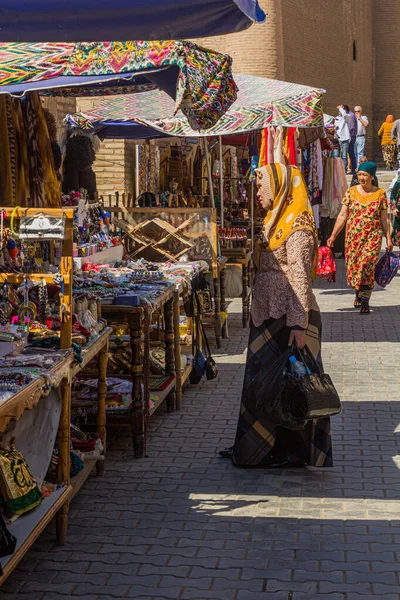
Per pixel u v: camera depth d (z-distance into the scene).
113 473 5.27
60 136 8.67
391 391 7.12
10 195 5.81
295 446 5.30
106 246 8.26
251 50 18.78
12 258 4.77
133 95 9.06
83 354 4.45
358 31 29.12
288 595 3.71
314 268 5.07
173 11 3.45
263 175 5.03
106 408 5.61
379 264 10.77
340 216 10.78
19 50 4.73
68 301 4.26
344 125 22.59
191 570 3.96
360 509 4.65
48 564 4.04
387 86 31.27
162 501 4.81
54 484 4.26
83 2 3.38
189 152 12.85
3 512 3.82
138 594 3.74
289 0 23.12
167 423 6.32
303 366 4.96
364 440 5.84
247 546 4.21
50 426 4.09
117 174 12.48
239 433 5.35
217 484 5.07
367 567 3.96
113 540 4.30
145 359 5.61
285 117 8.07
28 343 4.36
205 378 7.67
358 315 10.85
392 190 13.36
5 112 5.75
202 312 7.80
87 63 4.45
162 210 8.88
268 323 5.14
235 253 10.01
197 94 4.41
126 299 5.52
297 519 4.54
